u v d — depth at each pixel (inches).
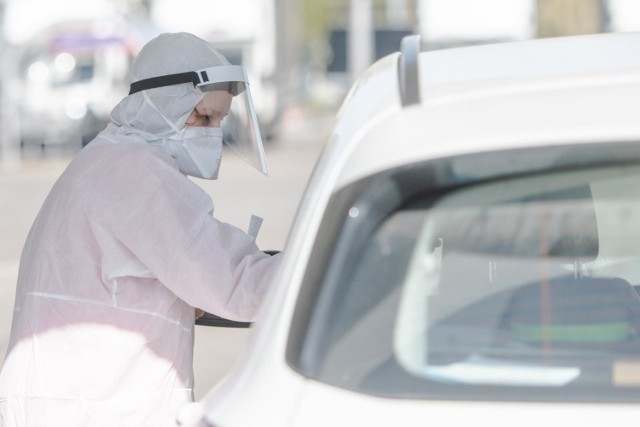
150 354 294.2
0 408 297.0
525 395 194.5
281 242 1093.8
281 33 2856.8
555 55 253.1
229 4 2469.2
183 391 300.0
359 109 232.4
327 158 222.5
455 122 213.0
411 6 4367.6
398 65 257.8
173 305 296.5
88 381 290.7
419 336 203.0
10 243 1167.6
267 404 198.8
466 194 208.7
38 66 2214.6
